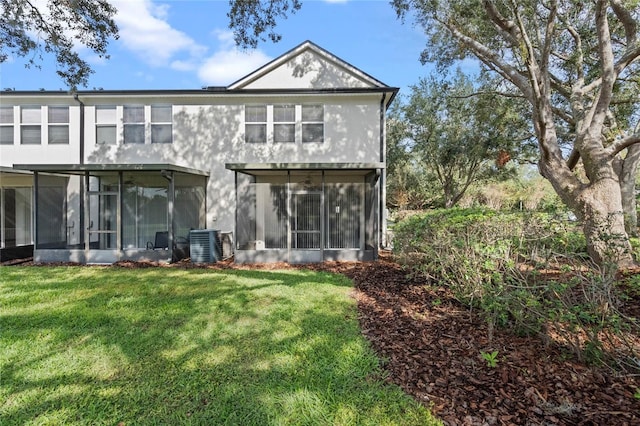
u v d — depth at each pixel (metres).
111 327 4.38
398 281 6.96
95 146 11.90
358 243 10.61
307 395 2.76
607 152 6.74
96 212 11.31
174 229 10.29
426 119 18.75
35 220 9.88
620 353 2.93
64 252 9.84
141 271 8.31
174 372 3.19
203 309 5.10
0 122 11.91
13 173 10.69
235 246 9.81
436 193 24.66
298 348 3.68
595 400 2.57
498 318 3.92
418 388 2.83
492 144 16.25
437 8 8.62
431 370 3.11
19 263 9.76
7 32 8.50
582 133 7.20
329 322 4.52
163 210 10.76
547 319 3.23
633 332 3.33
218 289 6.36
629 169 9.45
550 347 3.44
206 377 3.09
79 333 4.17
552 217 4.82
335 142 11.80
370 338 3.94
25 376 3.13
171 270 8.48
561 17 9.23
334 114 11.82
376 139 11.82
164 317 4.75
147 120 11.88
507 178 19.58
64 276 7.64
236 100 11.89
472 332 4.00
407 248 6.85
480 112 14.23
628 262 4.43
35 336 4.08
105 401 2.73
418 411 2.52
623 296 3.31
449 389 2.79
